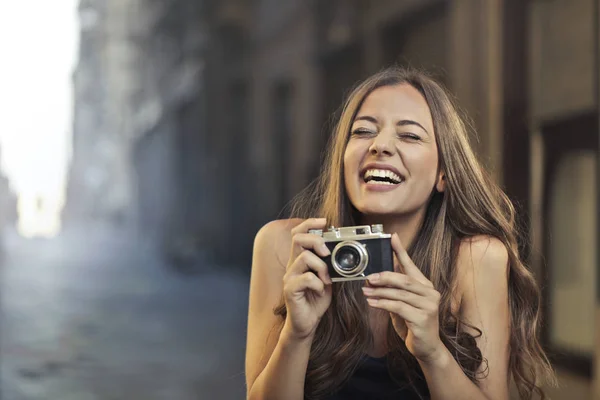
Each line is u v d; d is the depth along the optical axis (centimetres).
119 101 4306
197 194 2192
